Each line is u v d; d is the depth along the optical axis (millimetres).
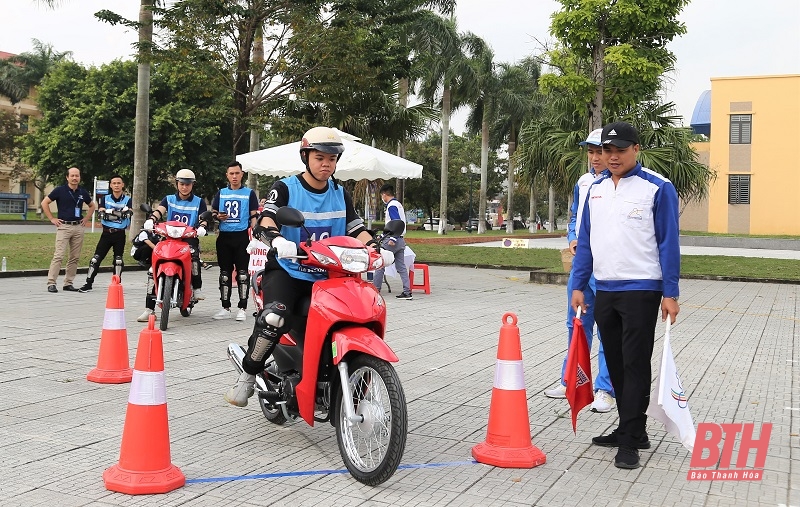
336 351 4199
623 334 4750
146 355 4152
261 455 4727
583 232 5023
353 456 4332
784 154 42844
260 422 5453
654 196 4688
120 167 40844
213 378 6699
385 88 26062
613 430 5387
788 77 42531
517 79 45688
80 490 4039
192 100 41156
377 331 4391
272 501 3965
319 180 4801
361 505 3934
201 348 8008
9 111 62312
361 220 5020
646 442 4883
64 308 10617
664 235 4645
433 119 31641
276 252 4402
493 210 103312
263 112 19281
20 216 58062
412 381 6793
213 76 18234
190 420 5461
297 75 18891
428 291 14344
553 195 58344
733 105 43625
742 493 4195
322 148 4645
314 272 4664
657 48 16641
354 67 18562
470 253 25375
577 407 4855
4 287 13094
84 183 42781
